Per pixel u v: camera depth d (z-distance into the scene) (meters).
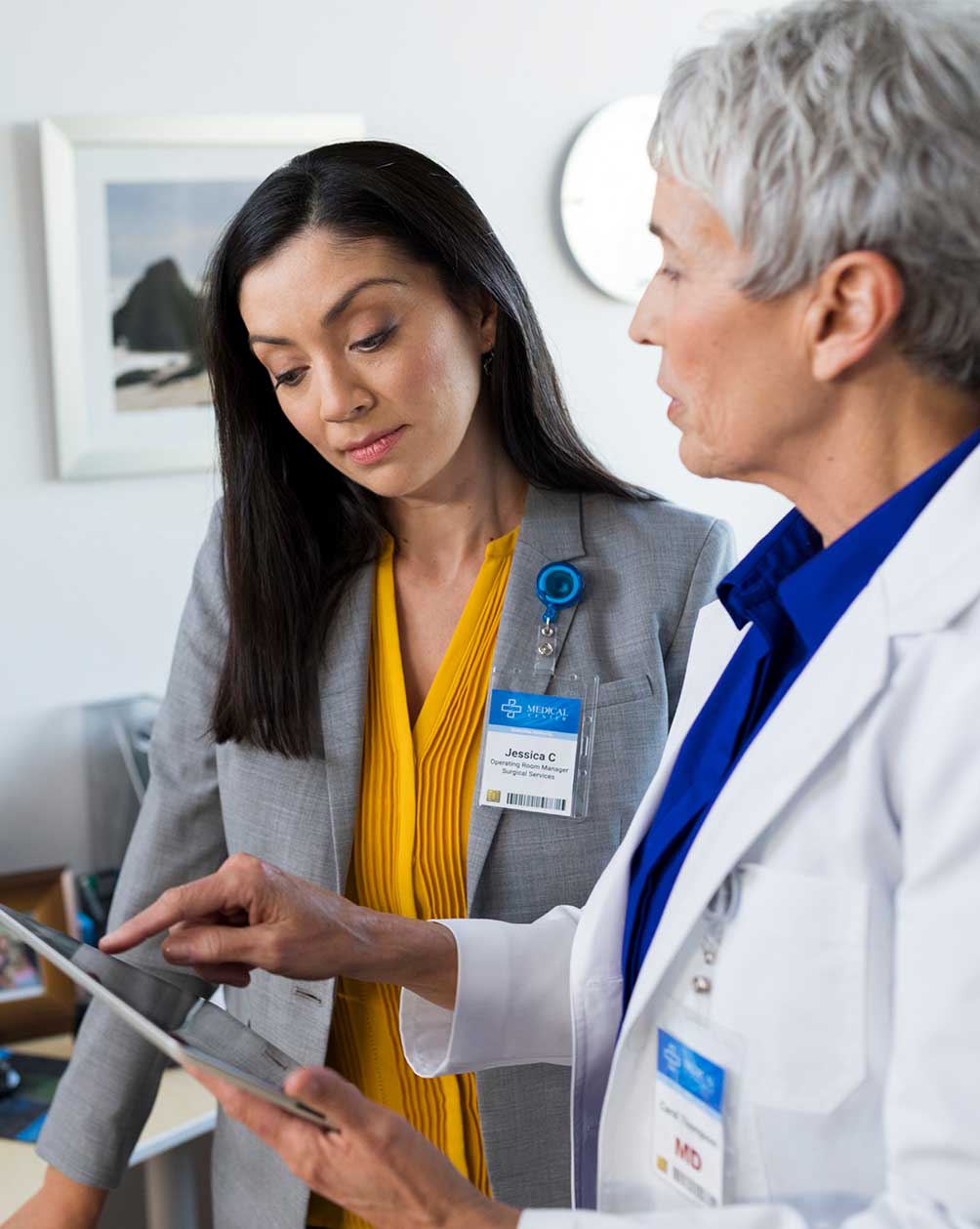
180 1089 2.26
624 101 3.16
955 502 0.92
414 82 2.96
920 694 0.91
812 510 1.01
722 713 1.16
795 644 1.09
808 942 0.92
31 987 2.53
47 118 2.60
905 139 0.84
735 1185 0.95
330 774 1.50
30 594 2.76
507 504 1.61
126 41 2.69
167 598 2.89
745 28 0.93
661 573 1.55
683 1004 1.00
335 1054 1.54
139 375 2.77
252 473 1.52
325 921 1.23
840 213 0.86
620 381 3.30
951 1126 0.78
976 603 0.90
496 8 3.02
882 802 0.91
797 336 0.91
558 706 1.49
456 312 1.45
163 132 2.71
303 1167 0.97
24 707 2.77
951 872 0.81
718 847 0.97
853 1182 0.91
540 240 3.16
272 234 1.36
